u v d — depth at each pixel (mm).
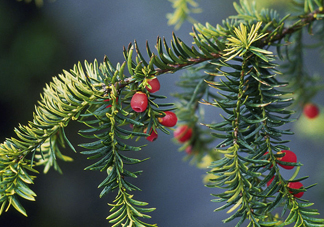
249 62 615
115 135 595
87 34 3320
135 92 608
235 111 596
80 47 3246
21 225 2471
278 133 597
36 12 3150
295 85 775
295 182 596
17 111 2801
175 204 2691
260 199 604
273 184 591
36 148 607
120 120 595
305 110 785
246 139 604
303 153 2189
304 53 759
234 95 611
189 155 788
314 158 2139
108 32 3350
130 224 587
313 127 1128
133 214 590
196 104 746
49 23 3174
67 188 2646
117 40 3328
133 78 603
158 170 2816
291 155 603
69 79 613
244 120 598
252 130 606
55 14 3252
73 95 603
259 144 600
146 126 615
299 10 729
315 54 1516
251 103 599
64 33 3221
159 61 609
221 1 2832
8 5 3035
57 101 610
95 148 596
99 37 3326
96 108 616
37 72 2934
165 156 2863
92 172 2707
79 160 2668
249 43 606
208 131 776
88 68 621
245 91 610
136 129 614
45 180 2627
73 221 2570
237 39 611
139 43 3268
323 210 1480
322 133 1124
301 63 762
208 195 2719
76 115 607
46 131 606
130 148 592
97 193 2670
